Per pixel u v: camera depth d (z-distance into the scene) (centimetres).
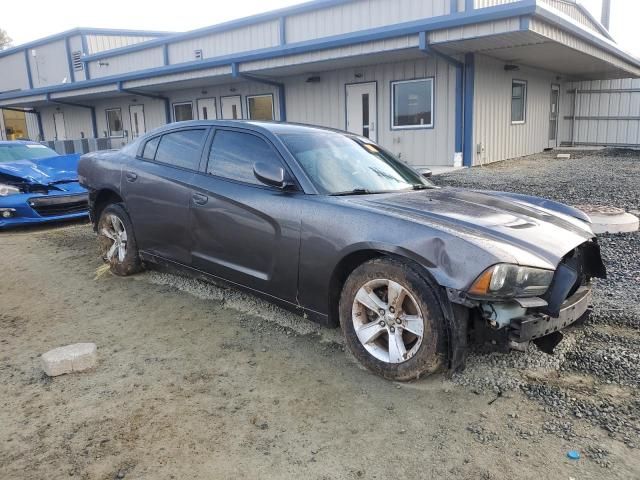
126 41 2581
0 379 320
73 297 472
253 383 309
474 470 230
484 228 302
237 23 1562
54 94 2166
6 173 806
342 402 287
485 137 1324
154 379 316
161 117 2042
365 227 311
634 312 396
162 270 536
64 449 249
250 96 1712
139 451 247
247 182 386
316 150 391
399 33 1100
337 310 344
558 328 300
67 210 825
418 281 288
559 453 240
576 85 1906
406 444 249
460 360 284
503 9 952
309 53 1297
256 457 242
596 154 1598
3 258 622
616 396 285
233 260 391
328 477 228
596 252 348
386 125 1392
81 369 328
